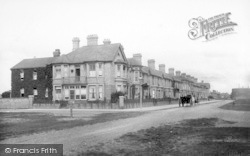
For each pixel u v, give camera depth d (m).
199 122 16.48
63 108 35.28
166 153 8.42
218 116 20.67
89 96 37.62
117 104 32.44
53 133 12.38
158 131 12.82
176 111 27.16
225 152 8.28
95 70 37.72
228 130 12.71
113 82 37.59
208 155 8.00
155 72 55.03
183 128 13.82
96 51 39.66
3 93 46.12
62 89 38.97
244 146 9.09
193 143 9.80
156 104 42.41
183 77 76.56
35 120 18.52
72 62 39.19
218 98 124.81
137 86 43.88
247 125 14.74
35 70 43.50
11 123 16.58
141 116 21.33
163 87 58.50
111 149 9.04
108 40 41.47
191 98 41.16
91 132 12.66
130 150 8.89
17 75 44.78
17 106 37.00
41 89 42.59
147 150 8.87
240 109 28.97
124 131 12.94
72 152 8.62
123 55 40.97
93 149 9.05
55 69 39.81
